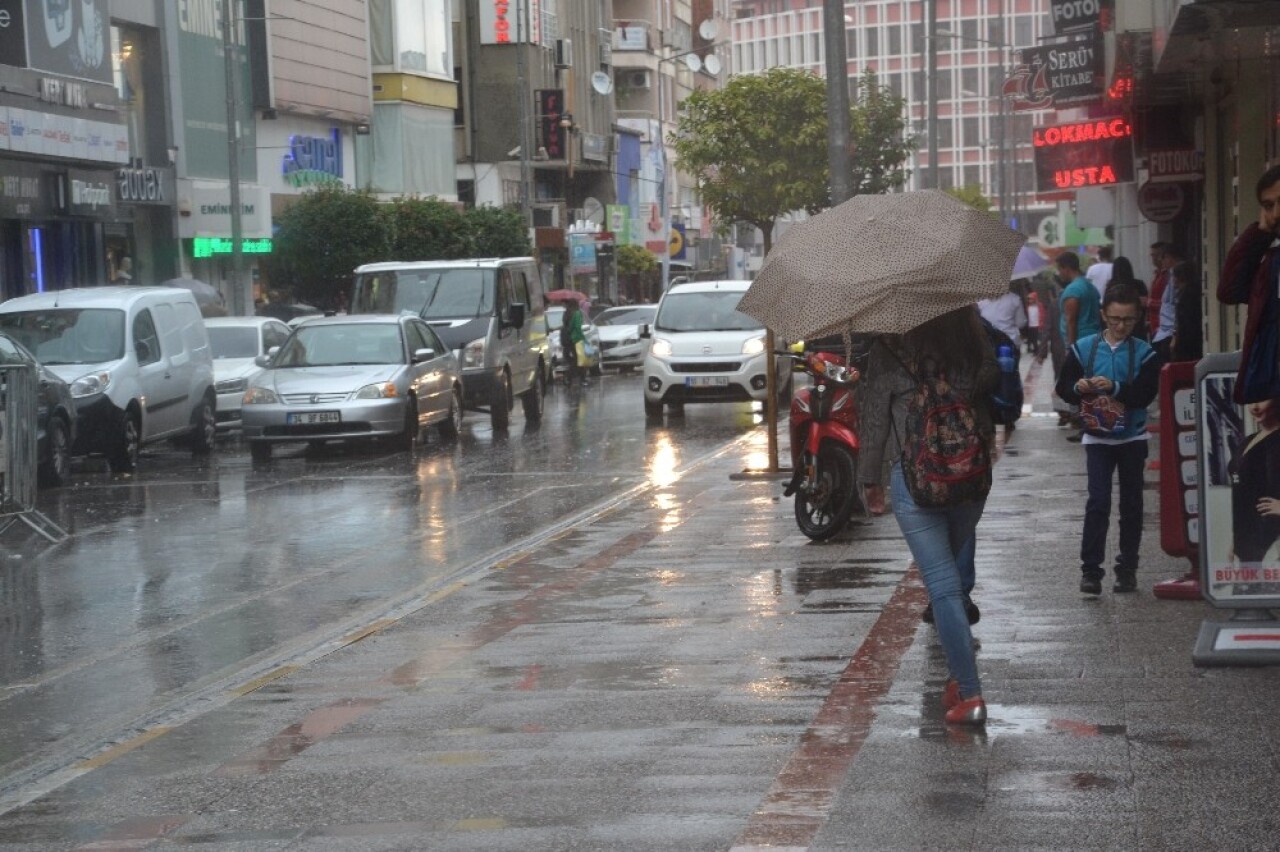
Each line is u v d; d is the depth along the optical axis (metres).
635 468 25.91
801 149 77.38
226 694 10.86
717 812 7.41
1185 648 10.39
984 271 8.71
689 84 128.00
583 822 7.38
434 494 23.14
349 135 65.75
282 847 7.29
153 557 18.03
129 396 27.77
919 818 7.15
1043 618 11.59
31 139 42.19
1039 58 34.47
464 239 59.53
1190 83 22.66
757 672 10.39
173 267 51.66
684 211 120.81
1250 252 9.53
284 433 29.00
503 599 13.75
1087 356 12.30
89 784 8.59
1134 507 12.38
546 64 88.81
